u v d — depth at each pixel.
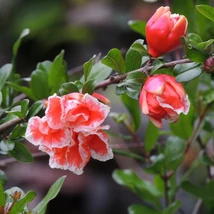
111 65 0.99
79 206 1.89
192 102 1.15
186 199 1.66
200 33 1.14
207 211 1.17
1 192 0.95
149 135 1.16
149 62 0.98
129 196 1.88
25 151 1.01
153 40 0.97
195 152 1.60
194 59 0.95
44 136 0.93
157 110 0.94
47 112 0.92
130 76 0.97
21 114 0.99
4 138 1.00
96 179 1.92
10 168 1.87
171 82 0.94
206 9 0.96
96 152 0.94
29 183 1.85
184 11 1.16
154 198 1.19
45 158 1.91
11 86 1.10
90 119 0.92
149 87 0.94
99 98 0.98
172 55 1.20
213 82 0.96
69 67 2.16
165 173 1.16
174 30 0.96
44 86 1.09
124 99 1.17
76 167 0.94
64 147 0.94
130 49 0.99
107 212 1.88
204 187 1.16
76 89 0.96
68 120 0.92
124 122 1.18
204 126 1.18
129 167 1.67
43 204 0.96
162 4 2.10
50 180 1.86
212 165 1.17
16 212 0.95
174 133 1.17
